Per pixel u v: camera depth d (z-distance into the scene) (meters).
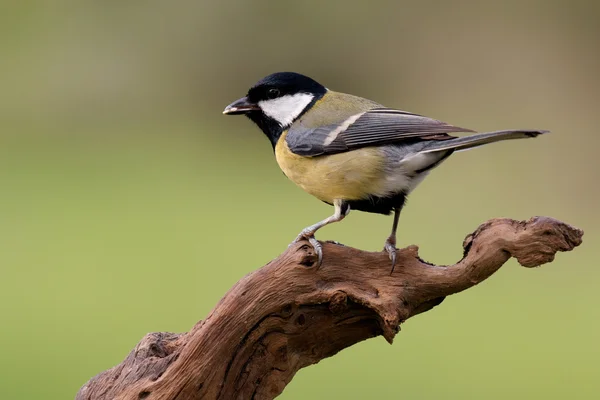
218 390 4.98
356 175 5.90
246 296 4.94
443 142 5.73
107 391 4.96
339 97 6.40
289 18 18.89
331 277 5.02
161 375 4.96
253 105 6.59
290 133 6.21
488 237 5.00
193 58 18.89
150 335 5.16
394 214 6.09
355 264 5.08
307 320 5.07
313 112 6.26
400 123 5.85
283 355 5.07
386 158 5.85
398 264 5.09
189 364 4.92
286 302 4.98
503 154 16.84
